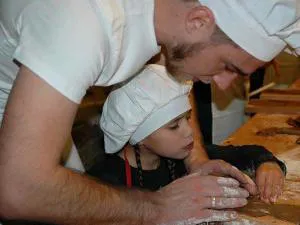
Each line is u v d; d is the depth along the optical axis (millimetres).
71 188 770
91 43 721
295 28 790
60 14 720
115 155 1225
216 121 1819
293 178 1174
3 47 833
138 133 1148
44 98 708
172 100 1104
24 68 722
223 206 961
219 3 755
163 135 1133
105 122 1162
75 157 1125
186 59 846
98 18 737
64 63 708
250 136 1485
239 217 987
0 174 722
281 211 1019
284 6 747
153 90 1082
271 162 1194
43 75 706
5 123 722
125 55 837
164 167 1265
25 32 735
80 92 733
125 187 903
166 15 808
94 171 1190
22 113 707
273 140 1441
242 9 753
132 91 1087
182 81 1052
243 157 1231
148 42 844
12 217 766
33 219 777
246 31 771
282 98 1794
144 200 892
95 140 1316
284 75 2684
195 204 939
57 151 736
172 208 924
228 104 1841
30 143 705
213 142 1836
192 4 771
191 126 1272
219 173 1143
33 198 734
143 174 1217
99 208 813
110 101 1134
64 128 734
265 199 1067
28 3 759
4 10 804
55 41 711
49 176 728
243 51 798
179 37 814
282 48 836
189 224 933
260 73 2219
